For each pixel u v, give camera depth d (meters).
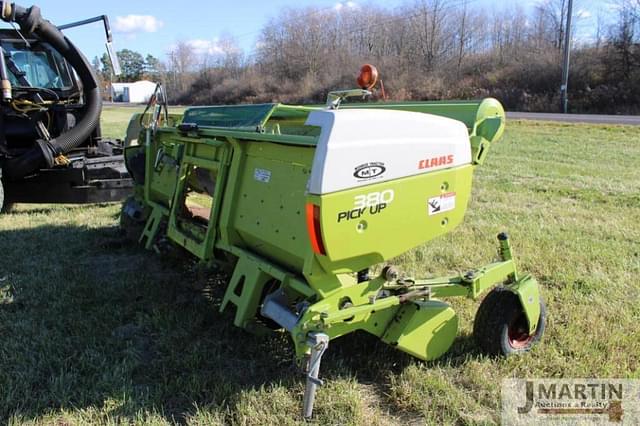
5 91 6.20
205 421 2.64
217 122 3.86
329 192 2.43
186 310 3.85
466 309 3.83
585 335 3.50
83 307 3.94
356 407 2.74
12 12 6.09
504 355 3.23
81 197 6.84
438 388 2.91
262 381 3.00
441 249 5.16
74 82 7.38
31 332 3.53
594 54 35.59
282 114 3.73
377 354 3.25
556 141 16.06
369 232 2.62
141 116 5.51
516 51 44.00
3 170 6.45
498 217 6.56
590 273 4.62
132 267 4.84
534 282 3.31
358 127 2.49
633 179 9.37
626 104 31.66
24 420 2.67
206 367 3.14
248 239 3.30
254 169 3.23
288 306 2.83
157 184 4.80
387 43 50.41
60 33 6.59
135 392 2.89
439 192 2.88
